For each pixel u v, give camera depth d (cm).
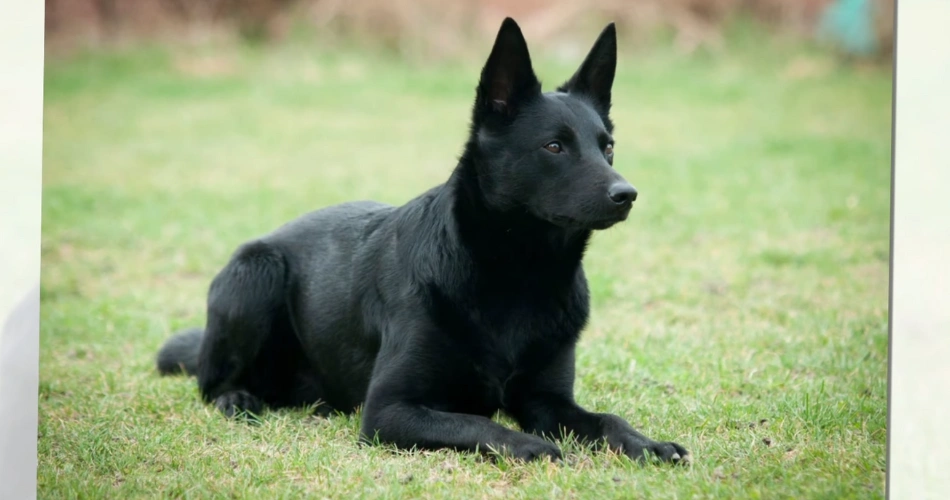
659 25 4350
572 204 866
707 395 1028
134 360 1257
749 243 1917
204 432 934
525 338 894
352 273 985
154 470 832
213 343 1053
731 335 1295
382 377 893
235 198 2395
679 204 2264
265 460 843
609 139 926
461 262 888
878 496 748
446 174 2694
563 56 4128
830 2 4312
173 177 2666
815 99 3712
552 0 4350
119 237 2020
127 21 4366
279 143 3133
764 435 883
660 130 3269
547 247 894
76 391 1097
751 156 2853
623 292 1552
